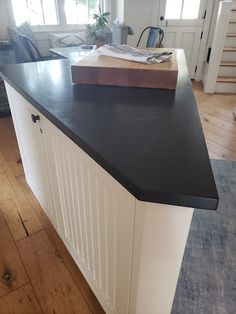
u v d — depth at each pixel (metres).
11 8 3.53
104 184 0.72
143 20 4.42
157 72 1.02
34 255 1.41
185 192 0.48
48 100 0.95
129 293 0.82
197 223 1.64
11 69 1.41
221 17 3.57
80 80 1.10
